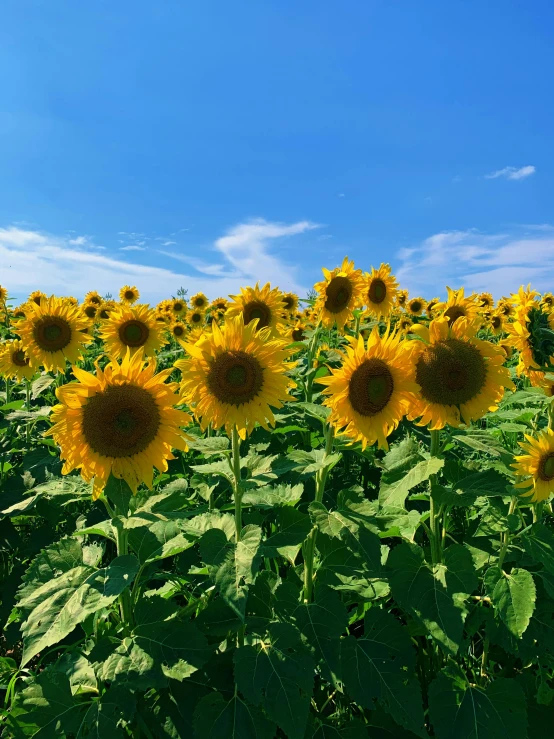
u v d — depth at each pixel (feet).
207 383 3.10
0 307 10.05
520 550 3.43
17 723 2.75
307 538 3.06
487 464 3.93
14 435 6.35
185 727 2.82
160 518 2.88
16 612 4.16
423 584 3.03
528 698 3.28
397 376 3.29
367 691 2.79
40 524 5.48
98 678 2.87
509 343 4.28
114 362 3.16
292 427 4.97
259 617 3.03
